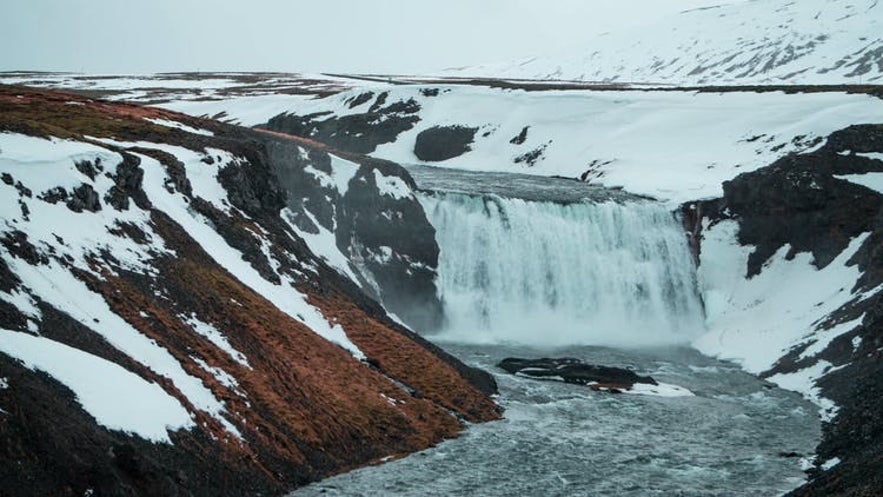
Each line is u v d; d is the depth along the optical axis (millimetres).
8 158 51875
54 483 34562
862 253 86562
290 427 48688
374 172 92562
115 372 42281
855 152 98812
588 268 100125
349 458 49719
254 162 74375
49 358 40031
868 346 70062
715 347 88000
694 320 98812
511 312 97250
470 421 58969
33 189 50969
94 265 49781
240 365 50812
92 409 39062
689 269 101000
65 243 49344
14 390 36344
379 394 56719
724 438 58469
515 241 99188
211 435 43781
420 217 94812
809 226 94312
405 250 92750
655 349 90562
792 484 49562
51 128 61969
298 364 54625
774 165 99750
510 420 60375
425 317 92688
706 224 100562
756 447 56594
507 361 77000
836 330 76750
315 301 65500
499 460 51969
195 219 63625
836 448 54969
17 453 34469
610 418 62125
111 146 63406
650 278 100250
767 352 81625
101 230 53031
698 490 48375
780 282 92875
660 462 53094
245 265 63000
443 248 97875
